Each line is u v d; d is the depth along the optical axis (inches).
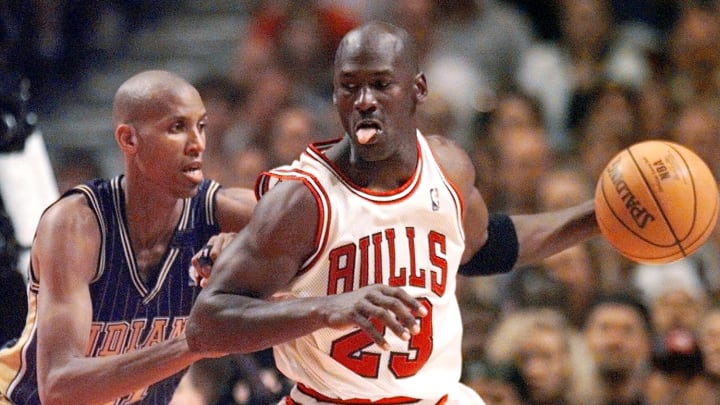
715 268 838.5
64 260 423.5
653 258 428.1
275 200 387.5
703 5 1093.8
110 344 442.3
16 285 516.1
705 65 1025.5
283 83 967.0
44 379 412.8
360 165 396.5
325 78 1015.6
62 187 933.2
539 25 1080.2
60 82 1052.5
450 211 408.5
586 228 464.1
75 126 1040.8
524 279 779.4
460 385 442.6
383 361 406.3
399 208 398.3
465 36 1043.9
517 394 683.4
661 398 669.3
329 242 390.9
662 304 754.8
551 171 924.0
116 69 1085.1
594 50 1040.8
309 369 412.8
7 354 454.3
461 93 994.1
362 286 395.2
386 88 385.4
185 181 432.1
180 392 565.3
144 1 1139.3
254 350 374.0
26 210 535.5
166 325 447.8
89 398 405.7
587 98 993.5
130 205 436.1
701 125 949.2
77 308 421.1
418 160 405.7
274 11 1043.9
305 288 395.9
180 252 444.1
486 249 457.4
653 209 420.2
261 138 936.9
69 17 1053.2
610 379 713.0
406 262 399.2
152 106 426.3
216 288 380.2
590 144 960.9
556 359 690.2
